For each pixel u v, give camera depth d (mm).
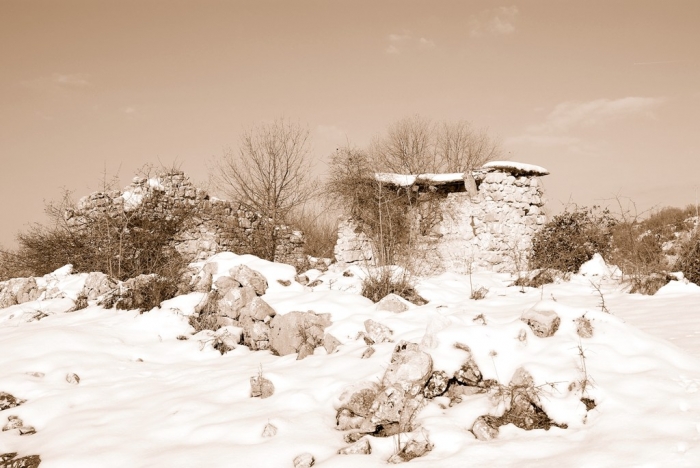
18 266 15898
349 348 6953
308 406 5488
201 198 17984
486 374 5285
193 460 4641
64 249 15367
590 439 4125
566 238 13844
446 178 17562
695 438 3783
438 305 8891
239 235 18766
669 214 17797
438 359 5367
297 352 7484
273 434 4945
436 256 17469
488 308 8672
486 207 16812
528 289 10805
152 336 8727
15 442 5582
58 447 5254
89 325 9008
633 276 10625
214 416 5480
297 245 20781
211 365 7480
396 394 5031
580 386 4707
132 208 16125
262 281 9914
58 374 7109
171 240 16703
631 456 3682
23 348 7789
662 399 4395
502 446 4219
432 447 4445
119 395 6500
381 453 4520
